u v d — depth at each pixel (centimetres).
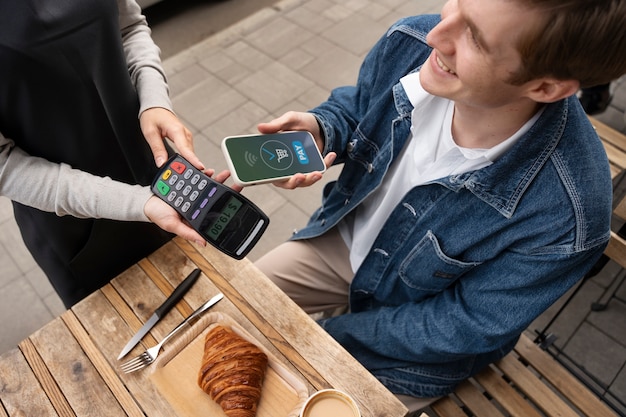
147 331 77
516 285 80
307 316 80
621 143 130
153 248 112
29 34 67
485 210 79
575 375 117
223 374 68
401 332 95
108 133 87
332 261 115
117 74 83
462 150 76
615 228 150
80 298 109
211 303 80
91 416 70
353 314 105
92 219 94
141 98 90
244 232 73
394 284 101
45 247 97
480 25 53
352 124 101
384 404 71
